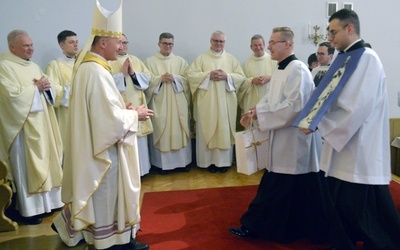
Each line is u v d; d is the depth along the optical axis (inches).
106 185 85.0
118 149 85.7
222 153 176.9
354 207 76.9
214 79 172.4
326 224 95.0
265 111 93.4
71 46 139.6
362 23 206.4
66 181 89.2
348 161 77.3
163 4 193.2
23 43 119.4
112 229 86.9
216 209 128.3
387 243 76.7
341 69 76.2
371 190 76.9
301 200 97.3
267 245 100.2
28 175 118.0
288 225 97.3
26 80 120.1
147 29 193.8
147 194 147.3
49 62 140.7
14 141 116.0
